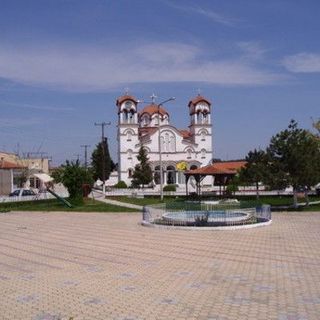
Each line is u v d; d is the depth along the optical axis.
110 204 44.84
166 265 14.35
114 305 9.98
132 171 86.25
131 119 87.50
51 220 31.05
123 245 18.78
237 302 10.00
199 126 89.56
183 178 87.50
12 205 41.72
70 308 9.83
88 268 14.11
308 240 19.33
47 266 14.57
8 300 10.55
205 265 14.23
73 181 43.50
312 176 35.12
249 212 26.47
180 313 9.30
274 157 36.12
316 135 47.88
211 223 24.41
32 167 93.06
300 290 10.98
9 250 18.03
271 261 14.70
